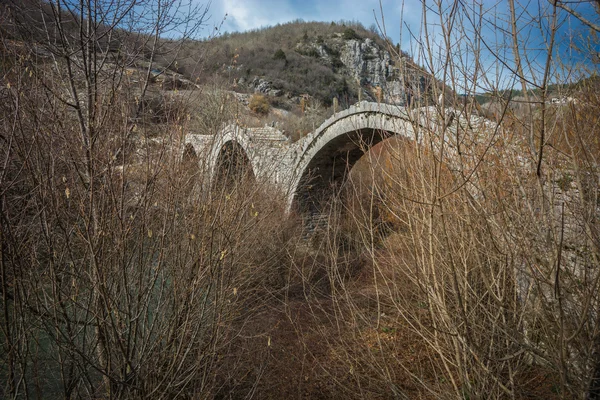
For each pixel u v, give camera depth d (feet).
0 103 13.25
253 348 24.57
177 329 14.87
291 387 22.03
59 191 14.02
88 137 14.47
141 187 14.97
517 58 9.80
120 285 14.38
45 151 13.60
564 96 11.60
